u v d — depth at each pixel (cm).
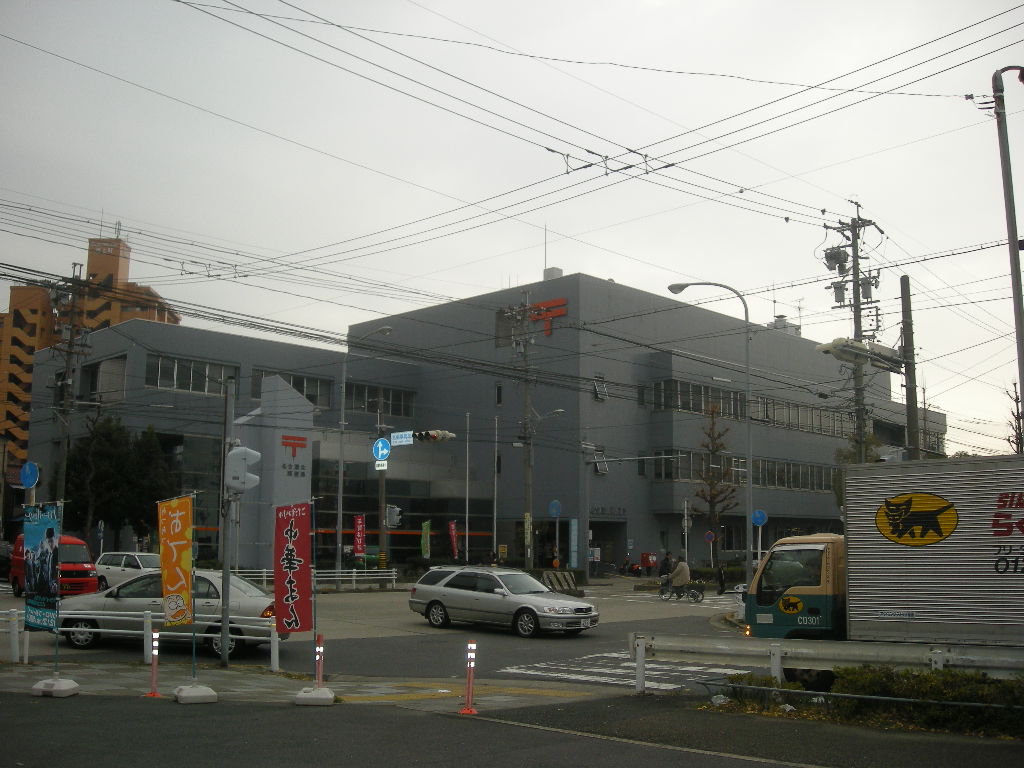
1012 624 1098
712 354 6488
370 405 6600
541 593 2327
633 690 1404
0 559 3934
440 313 6688
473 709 1123
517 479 6109
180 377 5491
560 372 5866
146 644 1598
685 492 6062
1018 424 3734
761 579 1405
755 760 870
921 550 1162
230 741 930
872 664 1124
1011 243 1450
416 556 5847
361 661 1784
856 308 3066
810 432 7094
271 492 4634
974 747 912
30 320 9631
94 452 4650
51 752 859
